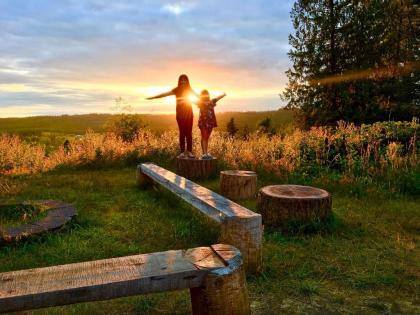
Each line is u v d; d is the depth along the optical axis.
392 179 8.52
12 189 8.75
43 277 2.44
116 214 6.60
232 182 7.86
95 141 14.02
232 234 4.05
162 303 3.49
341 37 23.25
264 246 4.98
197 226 5.75
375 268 4.32
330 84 23.19
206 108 10.27
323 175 9.33
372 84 23.50
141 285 2.42
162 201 7.50
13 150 12.65
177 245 5.08
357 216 6.43
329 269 4.29
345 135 11.02
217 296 2.54
